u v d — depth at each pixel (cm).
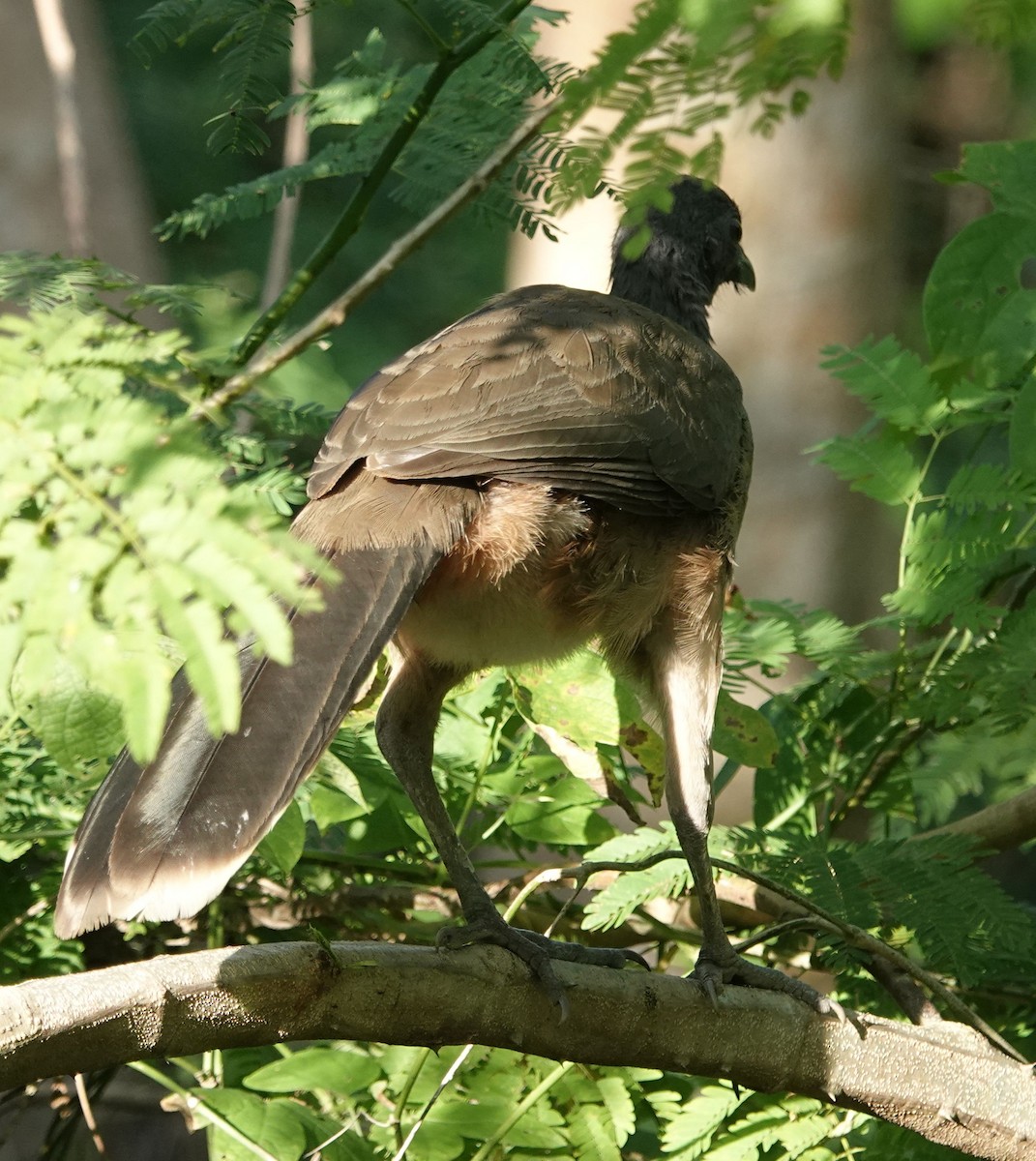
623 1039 668
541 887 896
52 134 1597
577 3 1226
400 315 2234
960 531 911
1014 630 885
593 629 791
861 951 794
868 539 1332
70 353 440
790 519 1321
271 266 1222
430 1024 618
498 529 716
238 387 692
